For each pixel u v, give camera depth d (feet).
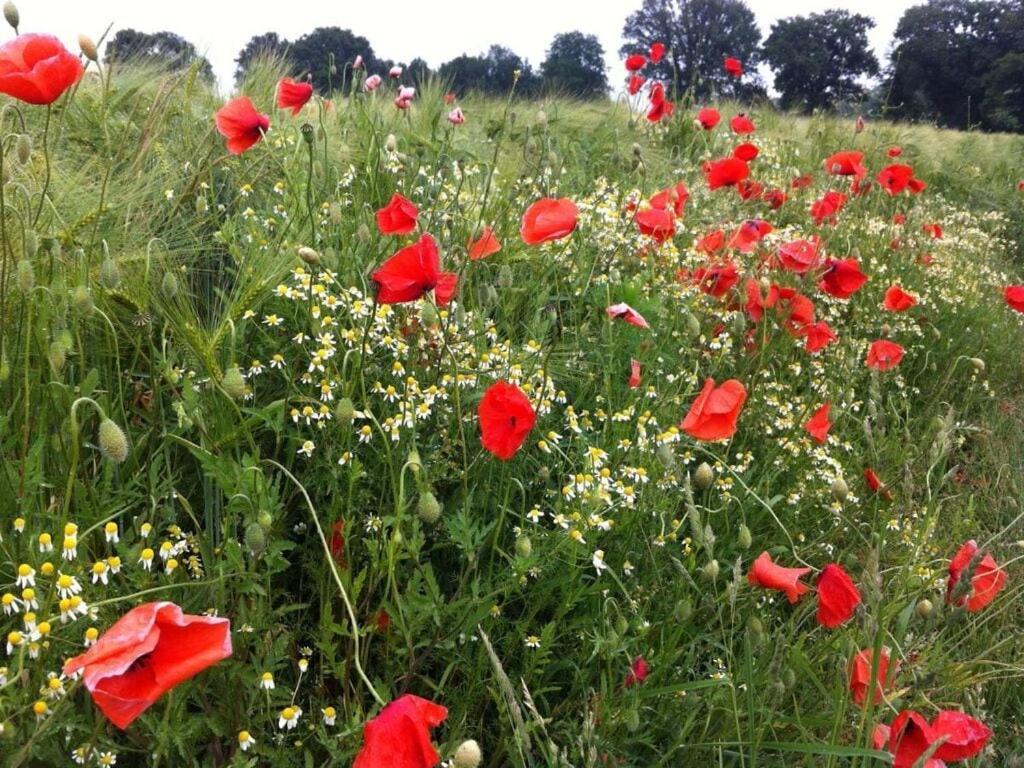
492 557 7.11
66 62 6.75
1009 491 13.74
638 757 6.88
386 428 7.69
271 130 13.25
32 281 6.09
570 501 7.87
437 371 8.27
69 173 9.61
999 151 49.75
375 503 7.77
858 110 35.81
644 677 6.97
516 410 6.64
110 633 3.94
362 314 8.28
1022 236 33.27
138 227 8.98
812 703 7.93
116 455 5.22
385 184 13.01
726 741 7.16
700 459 10.08
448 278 8.09
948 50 177.37
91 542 6.15
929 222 24.27
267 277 8.14
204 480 6.89
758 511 9.89
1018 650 9.86
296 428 7.84
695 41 139.23
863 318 16.88
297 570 7.59
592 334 11.38
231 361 7.17
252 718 6.02
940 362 17.62
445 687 7.04
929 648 8.45
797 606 9.48
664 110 20.88
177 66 15.21
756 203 17.93
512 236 12.55
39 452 5.90
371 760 4.69
